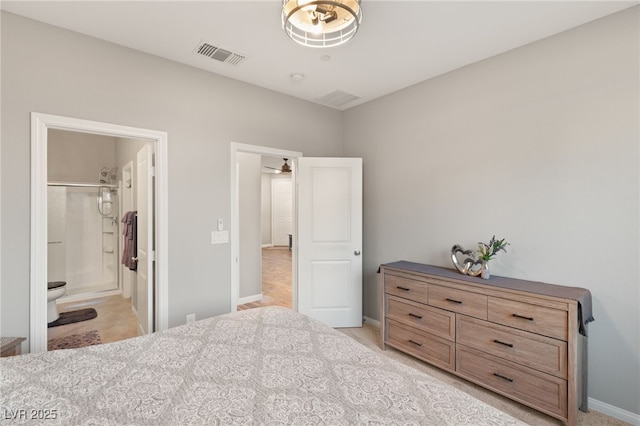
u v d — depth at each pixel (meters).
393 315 2.98
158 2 1.98
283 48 2.55
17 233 2.06
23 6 2.00
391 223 3.54
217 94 3.01
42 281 2.14
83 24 2.21
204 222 2.91
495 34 2.34
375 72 3.00
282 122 3.50
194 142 2.86
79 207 4.94
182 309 2.78
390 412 1.06
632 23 2.01
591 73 2.17
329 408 1.08
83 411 1.07
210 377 1.29
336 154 4.05
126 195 4.31
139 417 1.04
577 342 1.92
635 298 2.01
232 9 2.06
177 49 2.56
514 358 2.16
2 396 1.15
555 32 2.31
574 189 2.25
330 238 3.66
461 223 2.90
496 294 2.25
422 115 3.22
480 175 2.77
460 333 2.46
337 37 1.88
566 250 2.28
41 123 2.15
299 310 3.62
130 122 2.52
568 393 1.92
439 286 2.60
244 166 4.47
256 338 1.67
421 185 3.23
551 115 2.35
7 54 2.05
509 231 2.58
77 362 1.40
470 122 2.83
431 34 2.34
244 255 4.46
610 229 2.10
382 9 2.03
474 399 1.15
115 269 5.00
